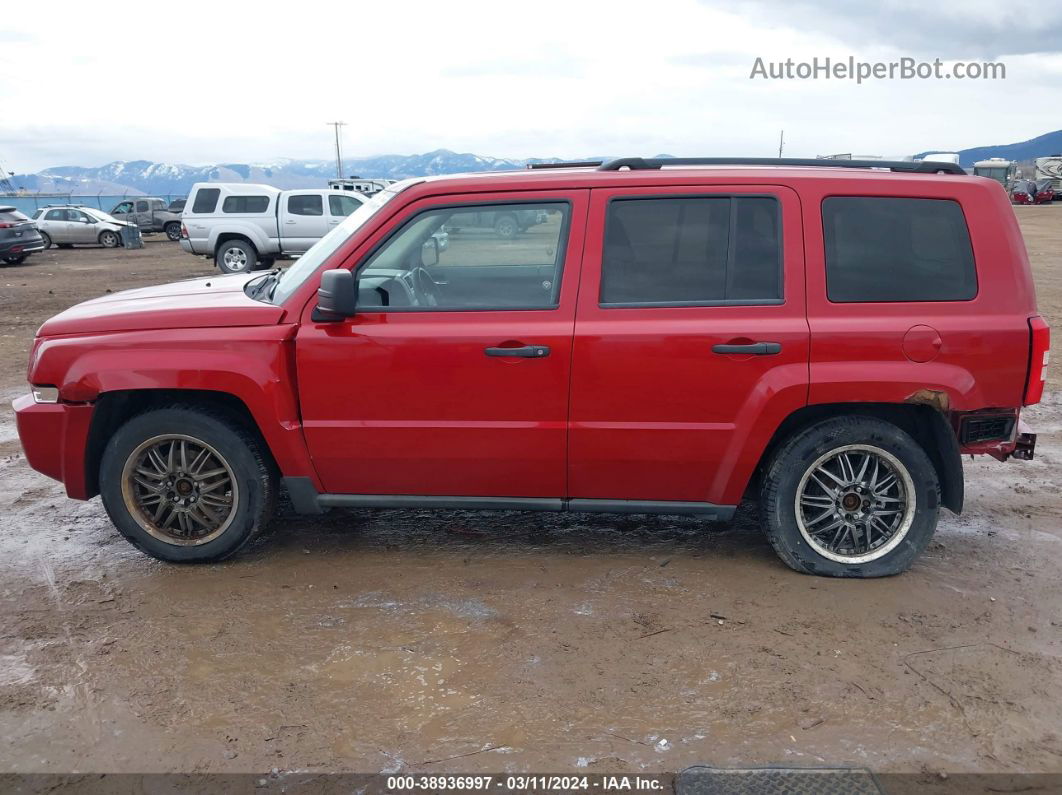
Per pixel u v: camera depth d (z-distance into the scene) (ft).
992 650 11.45
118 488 13.67
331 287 12.32
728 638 11.71
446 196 13.08
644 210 12.91
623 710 10.10
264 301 13.83
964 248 12.87
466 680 10.72
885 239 12.86
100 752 9.39
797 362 12.62
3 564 14.21
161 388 13.10
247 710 10.12
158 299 14.57
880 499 13.32
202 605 12.71
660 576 13.65
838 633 11.87
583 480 13.42
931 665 11.09
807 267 12.74
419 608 12.60
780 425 13.28
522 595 13.01
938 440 13.14
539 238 12.99
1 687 10.60
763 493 13.38
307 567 14.02
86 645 11.58
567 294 12.84
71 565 14.17
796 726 9.81
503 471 13.39
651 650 11.41
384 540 15.14
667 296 12.85
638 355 12.67
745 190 12.85
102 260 80.02
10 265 74.79
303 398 13.21
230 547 13.87
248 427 13.84
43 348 13.46
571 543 14.98
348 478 13.73
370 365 13.00
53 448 13.67
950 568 14.01
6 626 12.11
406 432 13.20
